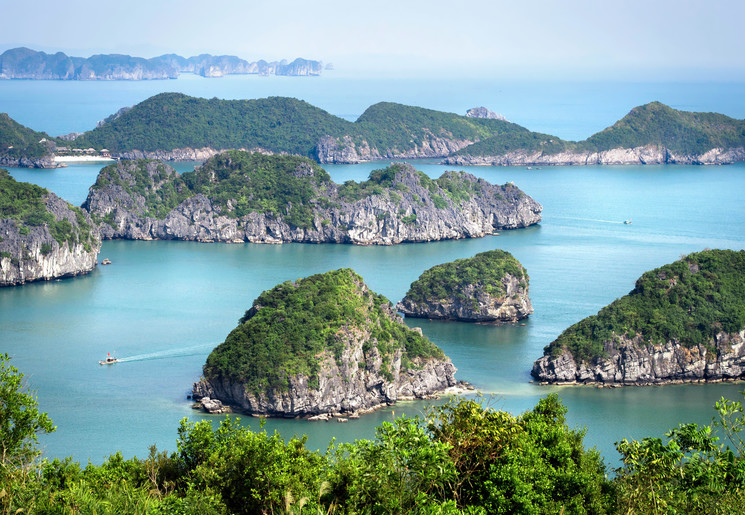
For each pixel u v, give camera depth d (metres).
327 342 181.62
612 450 155.25
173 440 158.75
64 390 184.25
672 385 197.00
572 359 196.25
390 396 182.00
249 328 185.88
